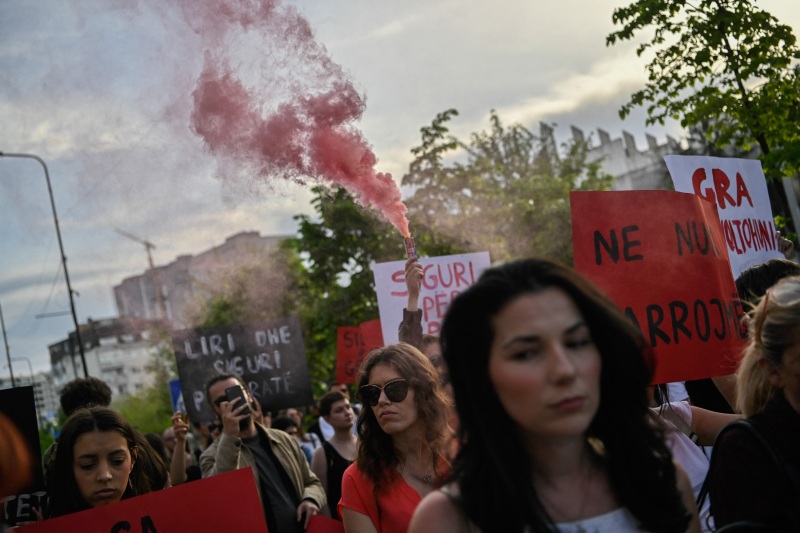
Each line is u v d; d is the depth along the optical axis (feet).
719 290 13.32
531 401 6.70
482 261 29.27
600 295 7.09
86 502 13.24
